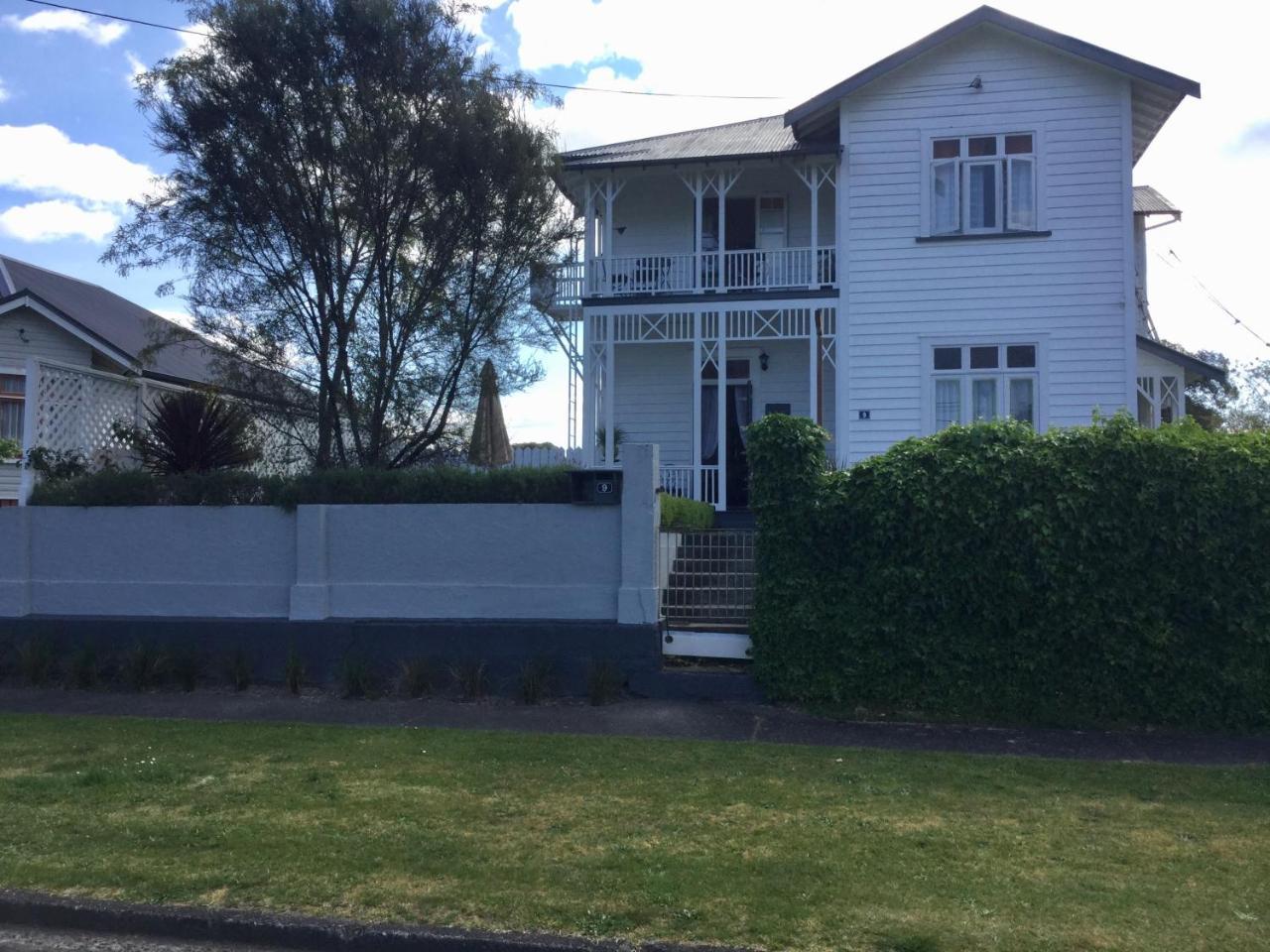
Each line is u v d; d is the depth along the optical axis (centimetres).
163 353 2109
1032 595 962
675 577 1101
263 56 1234
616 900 554
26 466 1239
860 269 1688
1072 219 1627
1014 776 793
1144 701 951
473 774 789
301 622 1120
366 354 1334
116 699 1064
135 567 1180
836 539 1016
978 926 522
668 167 1750
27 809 704
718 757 845
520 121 1315
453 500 1131
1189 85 1588
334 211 1279
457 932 522
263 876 589
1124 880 584
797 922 527
